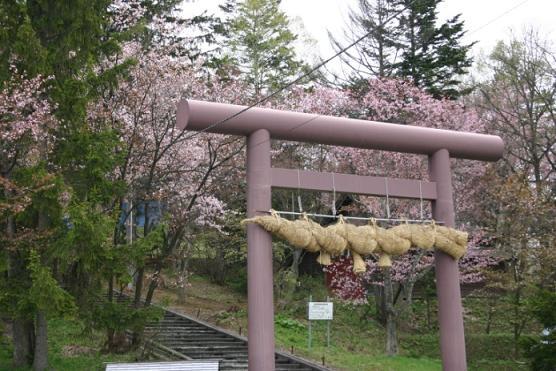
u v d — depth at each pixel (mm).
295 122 10406
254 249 9781
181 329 18531
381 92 23078
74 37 13234
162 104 16391
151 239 12750
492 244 24672
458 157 11891
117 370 9875
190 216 17766
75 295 12758
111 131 12992
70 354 14367
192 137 16156
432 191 11406
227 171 17781
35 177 11398
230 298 26234
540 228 21266
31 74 12383
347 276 23375
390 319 19688
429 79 26516
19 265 12453
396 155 20672
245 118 10125
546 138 24609
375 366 16766
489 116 26312
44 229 12117
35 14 13250
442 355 11094
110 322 12711
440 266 11352
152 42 17422
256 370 9422
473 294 26000
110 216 12586
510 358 20484
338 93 22547
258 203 9961
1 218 11820
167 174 17453
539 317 14305
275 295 25219
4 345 14805
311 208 24203
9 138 12102
